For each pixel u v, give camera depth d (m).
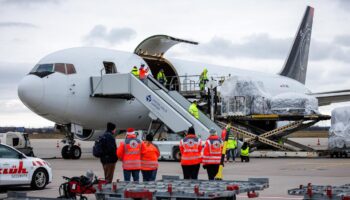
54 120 27.95
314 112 31.31
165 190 8.96
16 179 14.63
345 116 30.16
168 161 26.89
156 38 31.08
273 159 28.77
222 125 30.73
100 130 30.00
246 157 26.33
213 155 14.26
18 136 28.62
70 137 29.19
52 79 26.28
